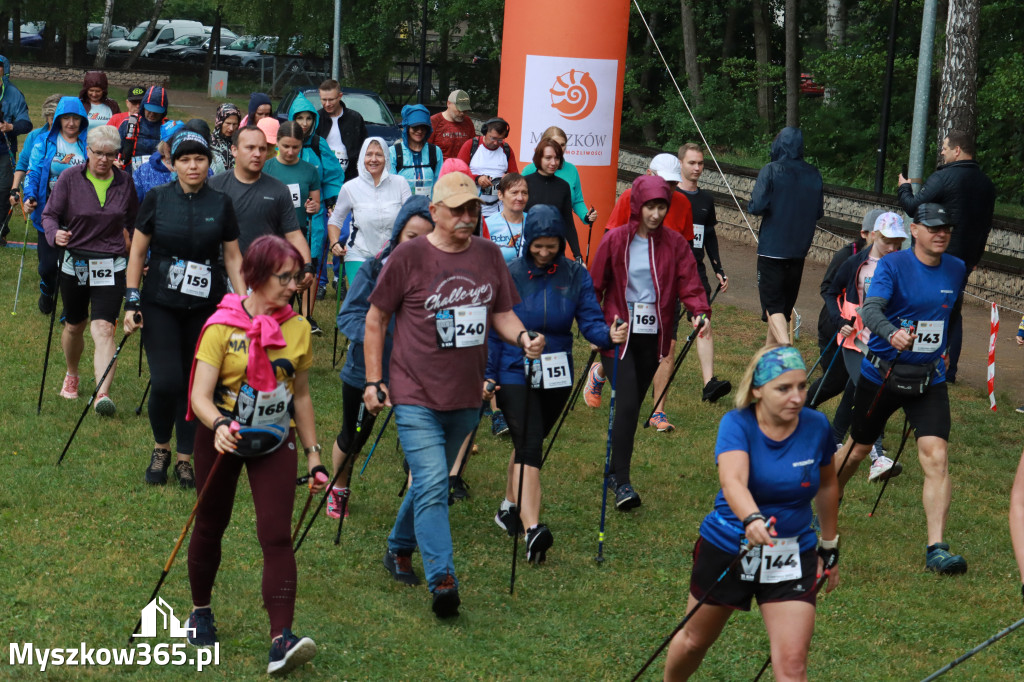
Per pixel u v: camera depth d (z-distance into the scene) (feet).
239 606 17.35
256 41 135.44
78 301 26.27
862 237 27.43
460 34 120.88
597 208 44.70
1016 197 72.54
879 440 26.48
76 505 20.83
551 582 19.74
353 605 17.97
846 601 19.83
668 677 15.29
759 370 13.80
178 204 21.67
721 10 105.60
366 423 17.78
